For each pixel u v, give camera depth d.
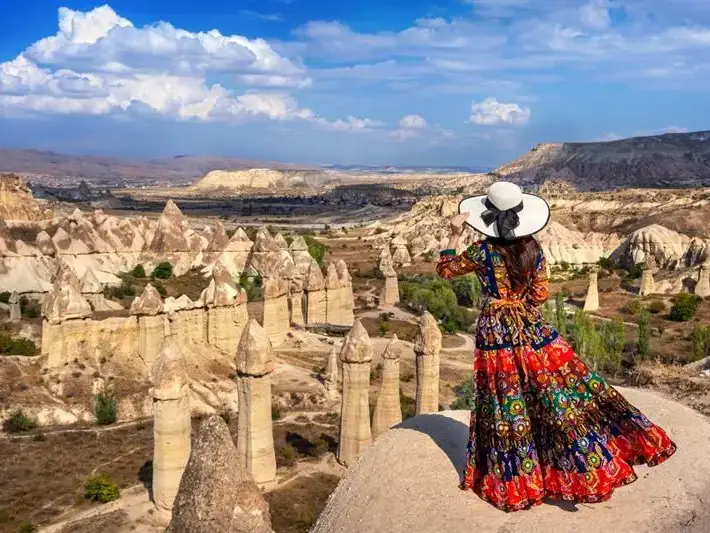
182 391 32.00
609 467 7.55
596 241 150.38
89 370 53.06
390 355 38.03
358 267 141.25
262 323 77.38
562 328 71.12
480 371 8.18
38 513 33.59
